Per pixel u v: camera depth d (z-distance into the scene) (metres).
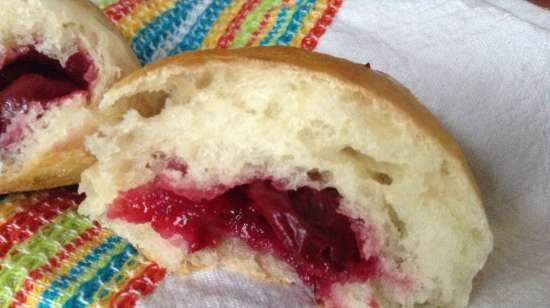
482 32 0.18
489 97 0.17
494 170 0.16
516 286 0.12
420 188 0.12
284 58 0.12
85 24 0.15
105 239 0.13
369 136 0.11
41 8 0.14
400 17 0.19
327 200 0.12
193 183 0.13
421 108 0.12
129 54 0.15
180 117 0.12
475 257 0.12
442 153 0.12
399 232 0.12
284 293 0.13
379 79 0.12
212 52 0.12
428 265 0.12
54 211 0.14
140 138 0.13
